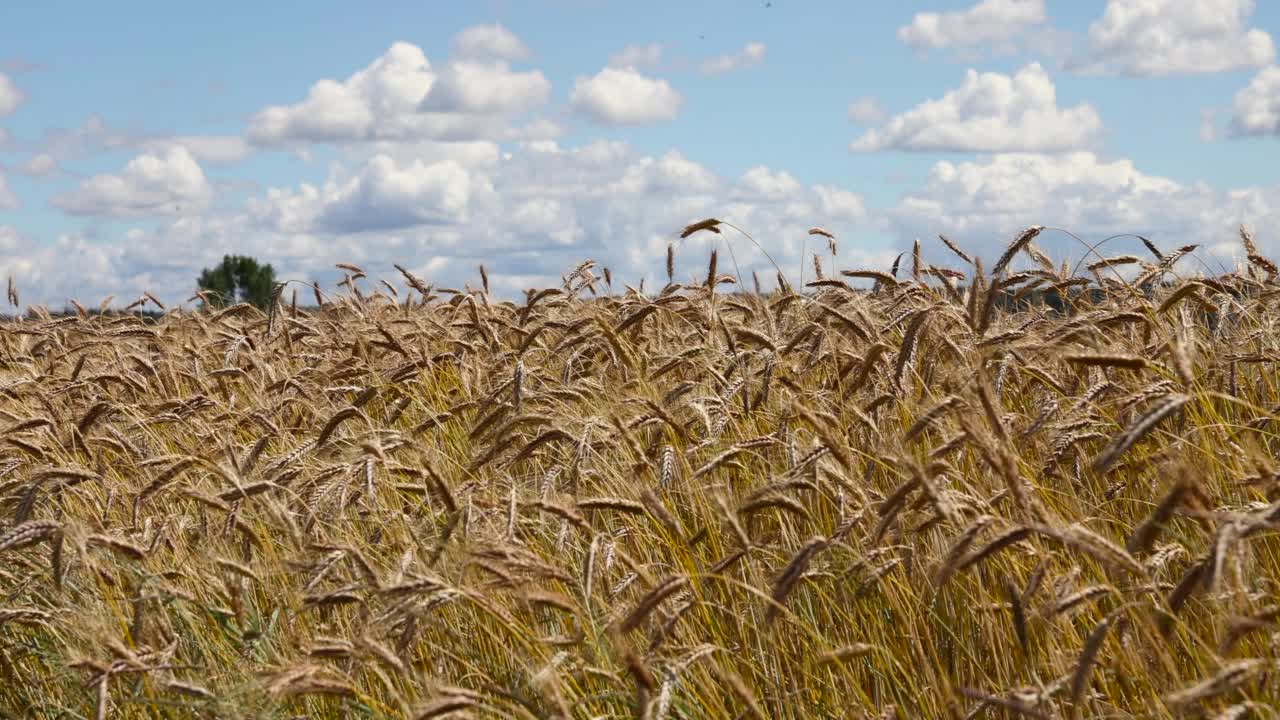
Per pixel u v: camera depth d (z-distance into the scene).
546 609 3.19
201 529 3.55
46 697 3.41
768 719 3.03
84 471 3.46
